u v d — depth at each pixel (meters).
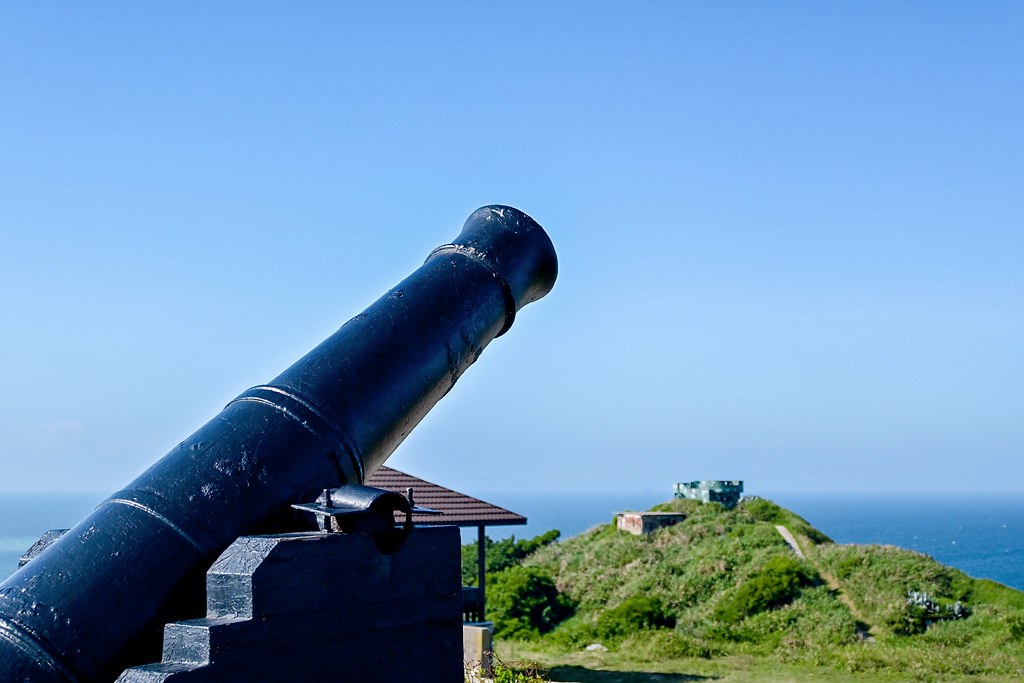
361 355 5.00
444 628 4.62
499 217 5.97
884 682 14.27
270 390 4.77
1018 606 17.77
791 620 18.08
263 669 3.91
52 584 3.99
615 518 26.09
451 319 5.36
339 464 4.65
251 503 4.34
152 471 4.41
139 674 3.71
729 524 24.56
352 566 4.24
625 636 18.41
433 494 16.03
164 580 4.09
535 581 21.50
